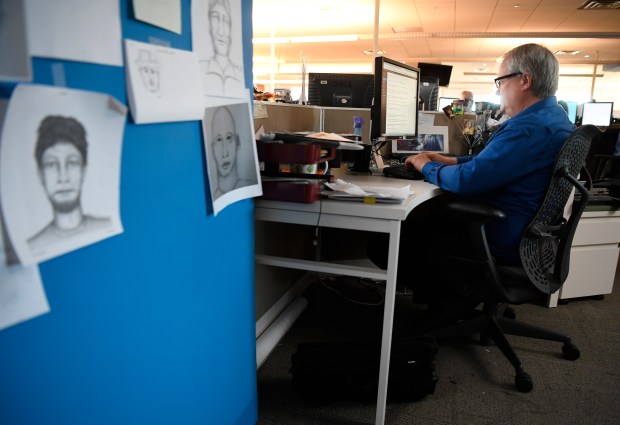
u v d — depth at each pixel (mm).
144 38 633
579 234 2029
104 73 565
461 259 1375
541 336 1599
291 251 1925
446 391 1386
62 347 541
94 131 546
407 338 1351
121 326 640
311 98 2309
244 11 933
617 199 2076
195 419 874
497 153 1303
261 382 1405
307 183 1067
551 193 1305
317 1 6094
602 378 1479
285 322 1696
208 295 881
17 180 456
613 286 2414
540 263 1384
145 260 681
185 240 782
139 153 646
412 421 1235
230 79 886
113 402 638
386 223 1050
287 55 10367
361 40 8383
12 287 464
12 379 479
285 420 1223
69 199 521
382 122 1668
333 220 1089
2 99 434
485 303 1607
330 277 2365
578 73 11047
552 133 1301
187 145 765
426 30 7621
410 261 1534
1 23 427
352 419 1231
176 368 791
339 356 1265
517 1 5719
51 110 485
